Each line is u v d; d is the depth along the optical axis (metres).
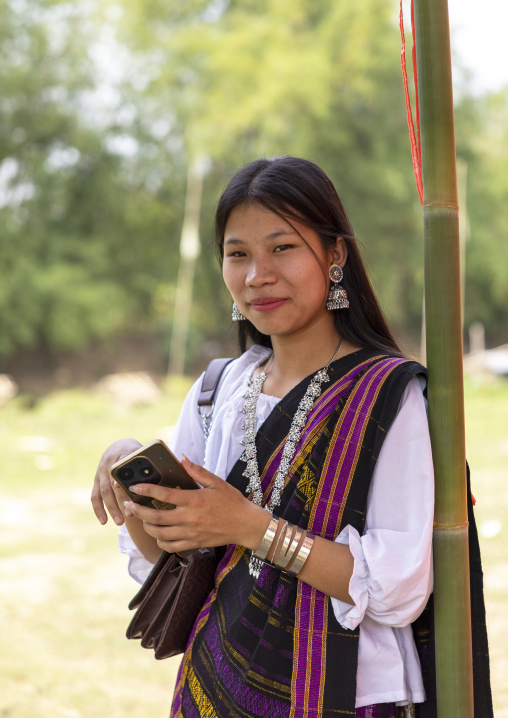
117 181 22.62
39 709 3.19
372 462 1.36
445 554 1.38
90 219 23.00
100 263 22.33
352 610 1.33
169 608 1.59
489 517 6.13
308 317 1.47
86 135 21.78
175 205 23.56
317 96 21.05
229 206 1.46
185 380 19.20
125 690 3.43
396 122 23.16
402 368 1.39
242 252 1.46
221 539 1.32
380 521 1.37
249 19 23.22
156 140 23.12
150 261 23.83
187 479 1.33
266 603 1.41
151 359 24.00
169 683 3.54
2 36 20.95
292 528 1.33
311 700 1.33
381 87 22.59
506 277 25.86
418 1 1.38
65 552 5.68
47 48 21.39
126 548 1.73
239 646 1.42
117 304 22.08
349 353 1.50
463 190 22.69
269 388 1.56
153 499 1.31
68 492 7.81
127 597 4.70
